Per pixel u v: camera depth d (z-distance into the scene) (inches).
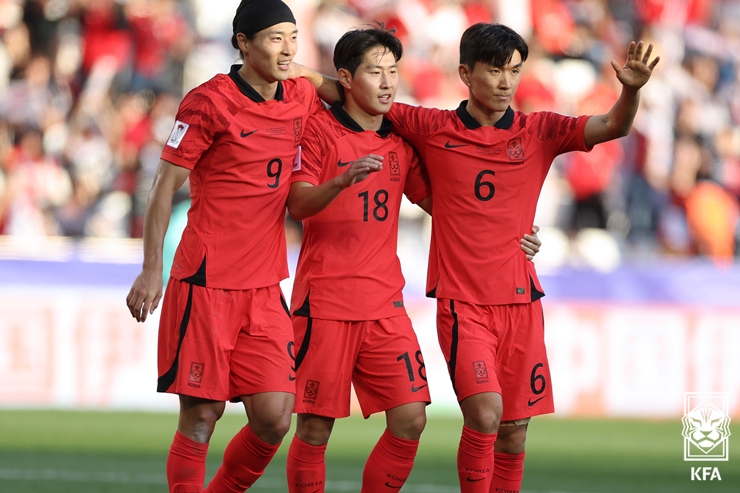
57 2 1793.8
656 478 1029.8
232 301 641.0
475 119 692.1
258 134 635.5
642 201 1720.0
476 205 686.5
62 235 1676.9
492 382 663.1
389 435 679.1
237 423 1392.7
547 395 697.6
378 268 688.4
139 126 1740.9
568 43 1834.4
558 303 1402.6
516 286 687.1
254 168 636.7
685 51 1840.6
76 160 1712.6
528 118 700.0
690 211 1724.9
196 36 1817.2
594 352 1398.9
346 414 689.6
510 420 693.3
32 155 1708.9
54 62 1780.3
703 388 1386.6
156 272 617.6
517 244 693.3
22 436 1211.2
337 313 681.6
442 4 1840.6
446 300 687.1
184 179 633.0
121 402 1413.6
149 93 1776.6
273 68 627.5
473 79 676.7
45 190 1690.5
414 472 1036.5
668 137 1761.8
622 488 973.2
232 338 641.6
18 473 986.7
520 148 689.0
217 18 1828.2
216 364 631.8
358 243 685.3
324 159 687.1
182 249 647.1
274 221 655.1
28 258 1417.3
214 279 636.7
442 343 689.0
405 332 685.9
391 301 689.6
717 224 1722.4
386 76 675.4
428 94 1818.4
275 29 622.5
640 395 1393.9
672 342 1391.5
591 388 1398.9
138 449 1138.0
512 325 689.0
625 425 1362.0
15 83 1763.0
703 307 1392.7
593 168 1696.6
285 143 649.0
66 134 1736.0
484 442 658.2
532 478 1021.2
